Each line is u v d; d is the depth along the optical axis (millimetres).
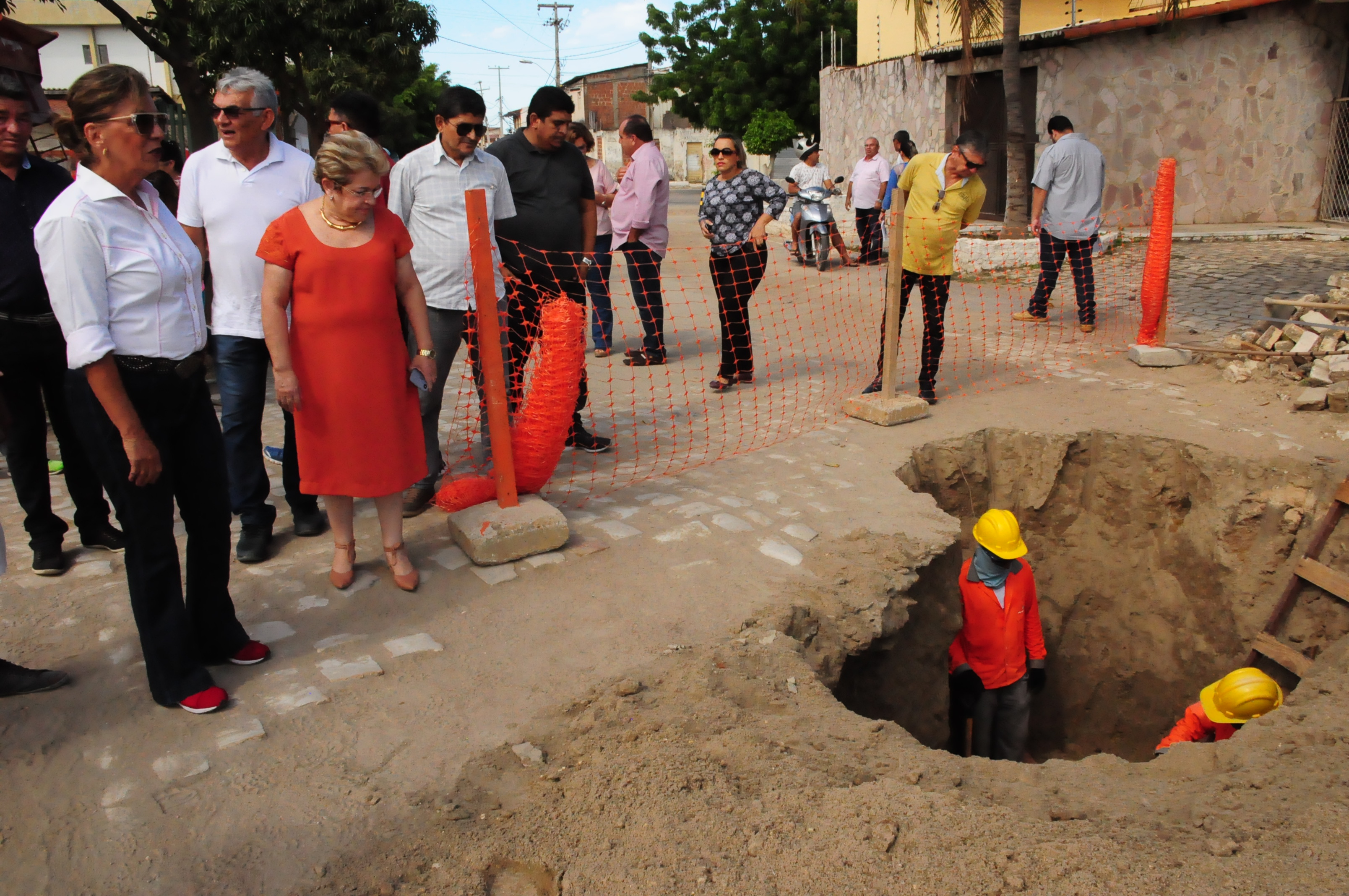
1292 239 12672
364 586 4082
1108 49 13891
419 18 19812
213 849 2600
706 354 8586
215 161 4094
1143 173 14055
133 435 2844
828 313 10164
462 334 4973
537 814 2725
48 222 2699
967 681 5270
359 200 3414
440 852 2590
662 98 36469
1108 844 2439
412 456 3863
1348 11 12844
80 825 2680
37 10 30516
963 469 6031
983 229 14602
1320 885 2266
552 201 5363
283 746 3037
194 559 3309
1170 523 5906
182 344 2990
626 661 3547
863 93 20156
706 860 2484
